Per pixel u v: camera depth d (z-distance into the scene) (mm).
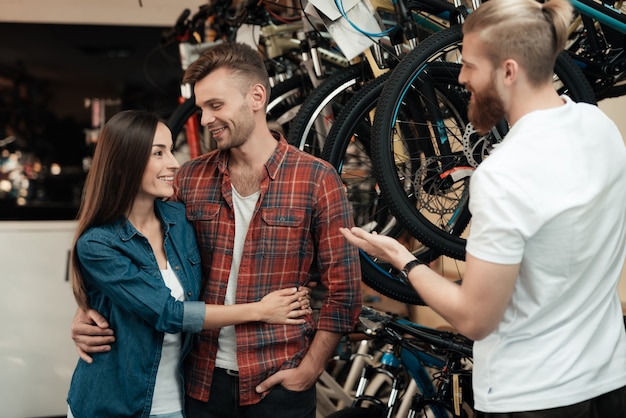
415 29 2430
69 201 4719
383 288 2627
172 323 1878
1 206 4625
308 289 2072
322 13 2447
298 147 2600
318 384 3467
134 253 1900
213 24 3607
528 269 1466
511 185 1399
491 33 1455
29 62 4637
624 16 2477
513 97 1498
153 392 1946
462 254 2355
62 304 3961
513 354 1513
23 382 3922
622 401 1567
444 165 2463
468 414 2594
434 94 2436
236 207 2029
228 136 1934
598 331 1535
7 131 4672
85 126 4738
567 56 2408
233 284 2021
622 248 1573
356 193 3072
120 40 4684
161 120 1946
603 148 1504
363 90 2508
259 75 1962
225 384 2021
